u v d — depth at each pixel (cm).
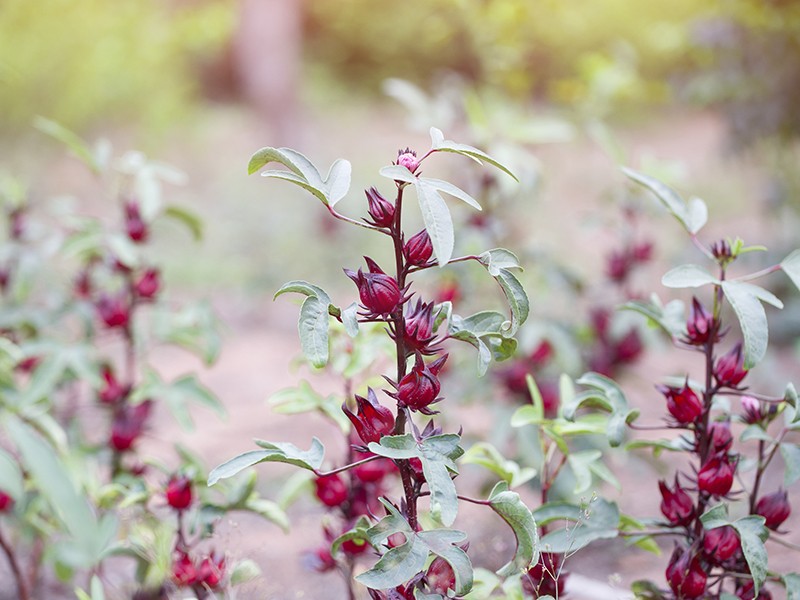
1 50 848
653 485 288
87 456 217
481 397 263
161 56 1034
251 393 399
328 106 1206
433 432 165
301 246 604
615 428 176
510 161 263
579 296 282
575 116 436
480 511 266
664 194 181
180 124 1009
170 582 193
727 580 202
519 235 303
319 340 160
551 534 181
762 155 562
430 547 161
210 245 620
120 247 216
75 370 218
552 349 270
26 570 238
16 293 239
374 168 838
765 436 177
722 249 176
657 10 834
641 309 182
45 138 881
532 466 241
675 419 177
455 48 1097
